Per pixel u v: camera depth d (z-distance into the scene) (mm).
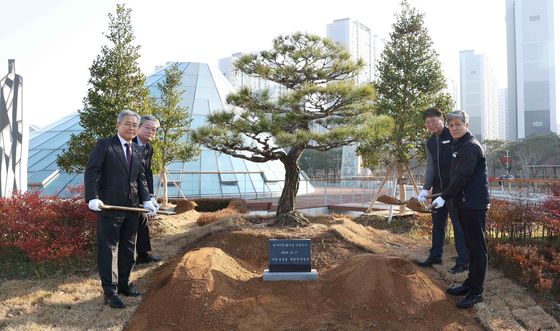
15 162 11078
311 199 19938
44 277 6035
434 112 6254
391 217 10445
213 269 4949
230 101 7387
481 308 4680
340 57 7980
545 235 7793
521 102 76938
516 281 5664
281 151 7613
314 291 4906
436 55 11453
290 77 7965
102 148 4832
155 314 4430
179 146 13586
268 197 20750
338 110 7566
